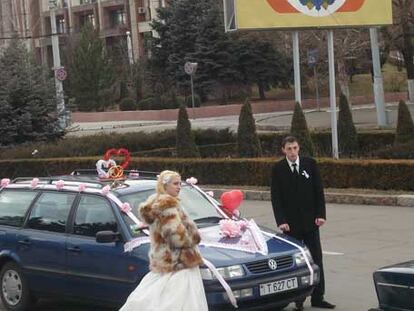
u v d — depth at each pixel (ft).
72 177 35.04
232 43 219.61
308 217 31.73
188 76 225.97
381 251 43.78
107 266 29.25
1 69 110.93
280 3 80.84
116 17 333.21
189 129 91.71
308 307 31.99
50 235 32.01
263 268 27.63
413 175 65.41
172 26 231.50
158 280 23.81
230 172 78.64
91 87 238.68
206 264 26.14
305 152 82.33
